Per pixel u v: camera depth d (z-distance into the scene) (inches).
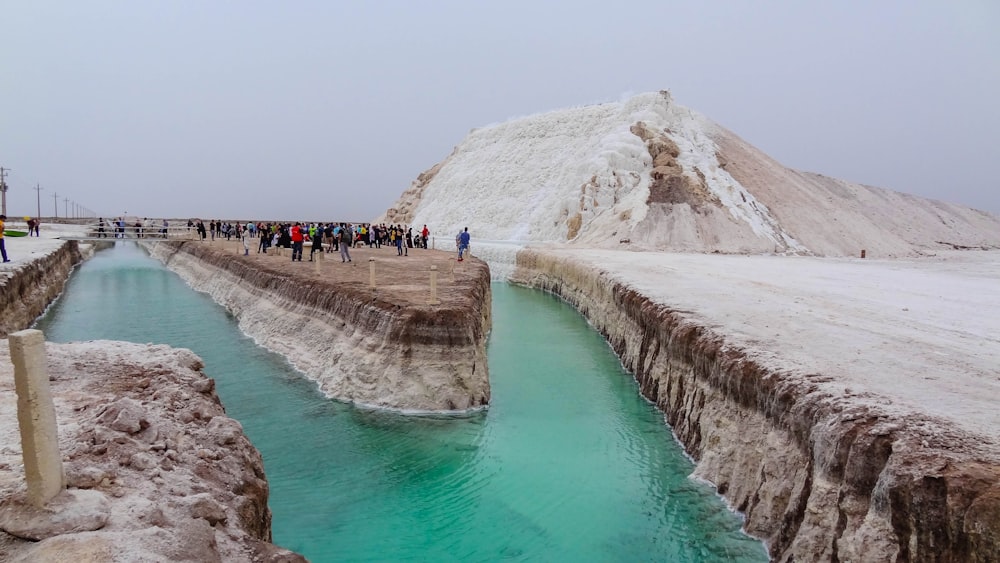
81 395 266.5
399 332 523.8
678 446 448.1
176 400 276.8
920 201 3863.2
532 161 2551.7
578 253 1465.3
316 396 542.3
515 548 318.3
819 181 3125.0
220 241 1711.4
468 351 520.1
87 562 136.5
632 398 566.6
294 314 745.6
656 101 2423.7
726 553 305.9
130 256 2313.0
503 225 2237.9
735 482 349.7
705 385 433.7
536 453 435.8
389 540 323.9
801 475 288.4
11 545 145.9
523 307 1139.9
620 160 2085.4
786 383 325.7
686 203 1839.3
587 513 352.2
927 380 319.6
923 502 207.3
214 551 163.3
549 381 623.2
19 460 191.6
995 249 2923.2
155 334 824.3
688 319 512.4
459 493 375.9
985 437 235.3
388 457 424.8
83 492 165.3
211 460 235.3
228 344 757.3
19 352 149.9
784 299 642.2
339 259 1167.6
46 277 1108.5
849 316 534.6
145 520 162.9
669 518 346.0
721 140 2420.0
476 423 489.7
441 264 1063.0
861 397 285.7
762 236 1748.3
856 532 229.5
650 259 1270.9
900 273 1097.4
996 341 432.1
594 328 918.4
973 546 191.5
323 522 341.1
